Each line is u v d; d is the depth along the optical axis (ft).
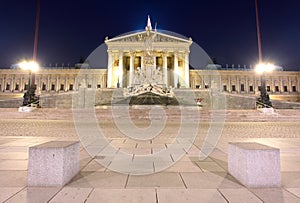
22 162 16.53
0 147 22.49
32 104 78.54
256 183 11.71
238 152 12.87
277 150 12.08
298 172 14.39
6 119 62.03
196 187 11.71
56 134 33.04
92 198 10.24
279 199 10.19
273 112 69.41
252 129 41.29
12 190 11.13
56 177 11.78
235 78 215.31
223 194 10.78
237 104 132.46
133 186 11.83
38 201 9.84
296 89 214.90
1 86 215.92
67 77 216.54
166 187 11.70
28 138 29.01
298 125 49.62
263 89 78.54
